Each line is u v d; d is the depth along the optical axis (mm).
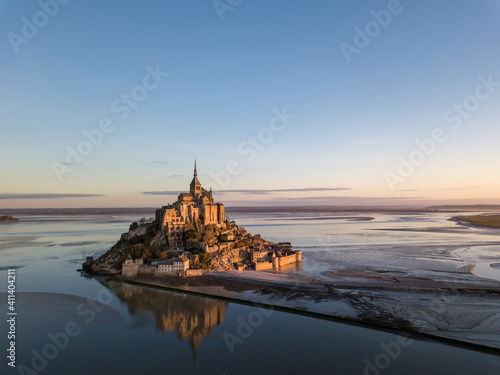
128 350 79000
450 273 152750
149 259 154875
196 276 143625
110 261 165000
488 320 94188
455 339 82312
